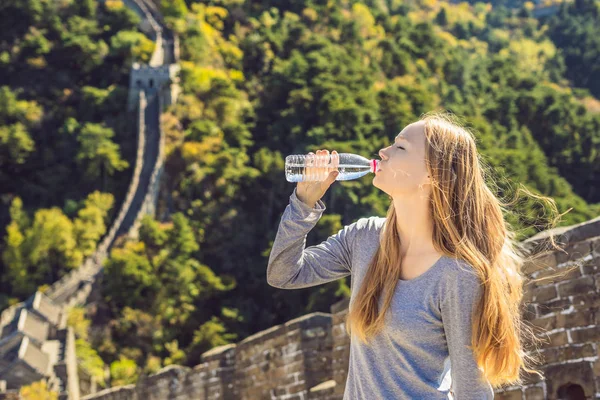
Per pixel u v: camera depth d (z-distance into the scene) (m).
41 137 156.00
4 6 182.12
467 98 168.38
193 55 170.12
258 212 128.75
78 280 100.69
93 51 171.12
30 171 147.50
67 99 166.12
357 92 150.50
